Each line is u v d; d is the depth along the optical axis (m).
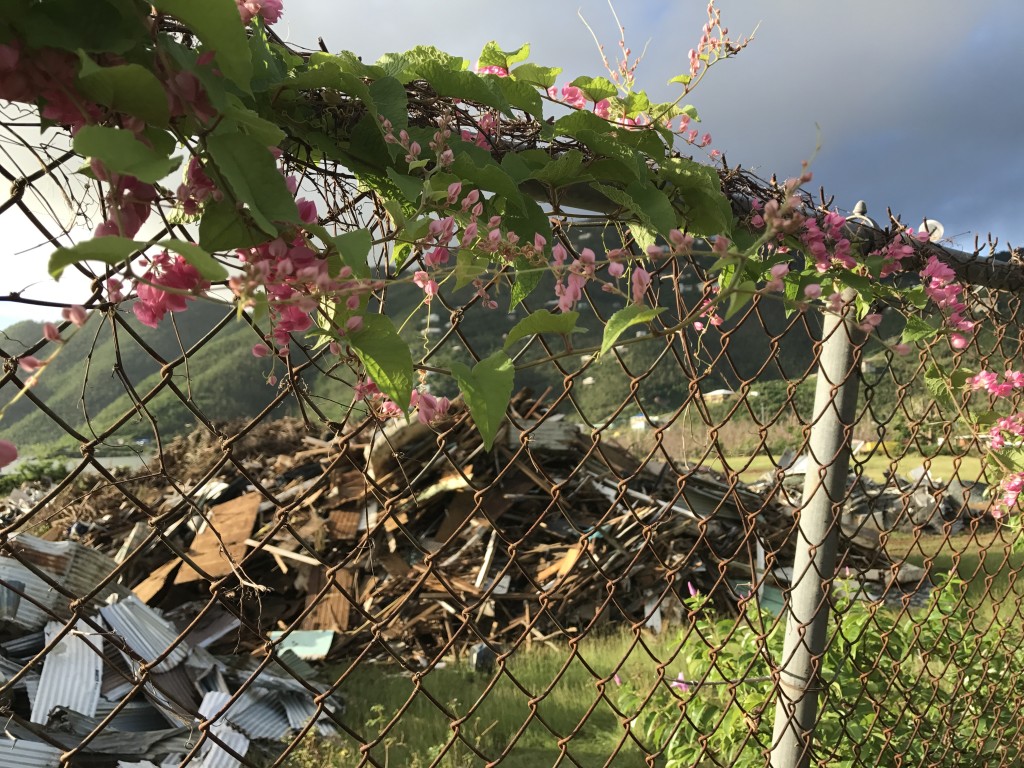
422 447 11.08
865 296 1.87
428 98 1.35
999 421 2.47
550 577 10.09
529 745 6.02
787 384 1.99
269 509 11.34
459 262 1.21
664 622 9.66
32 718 4.60
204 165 0.88
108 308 0.85
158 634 6.17
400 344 1.03
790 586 2.24
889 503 14.90
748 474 13.77
